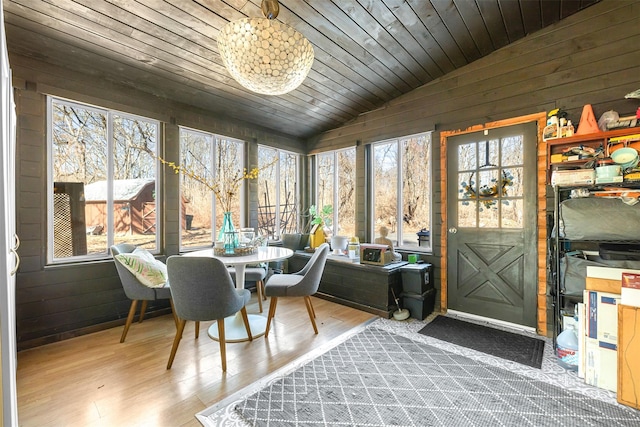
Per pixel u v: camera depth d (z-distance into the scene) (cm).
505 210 289
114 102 285
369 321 301
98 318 275
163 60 264
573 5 243
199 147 362
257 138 418
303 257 414
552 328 260
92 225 279
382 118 387
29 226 239
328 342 251
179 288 201
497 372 205
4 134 102
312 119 416
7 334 98
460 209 319
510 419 159
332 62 293
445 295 329
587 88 246
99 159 283
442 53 291
